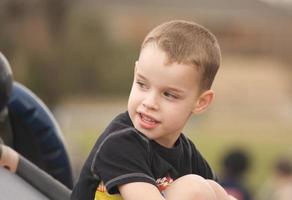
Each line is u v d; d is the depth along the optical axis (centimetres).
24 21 3788
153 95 548
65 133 4900
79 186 569
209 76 564
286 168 1878
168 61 544
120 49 7375
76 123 6016
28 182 627
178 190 555
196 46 554
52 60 3778
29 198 600
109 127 567
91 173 558
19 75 3759
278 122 7281
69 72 5016
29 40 3794
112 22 8256
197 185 555
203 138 5584
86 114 6500
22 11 3781
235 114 7538
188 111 560
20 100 766
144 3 9006
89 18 6153
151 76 547
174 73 544
